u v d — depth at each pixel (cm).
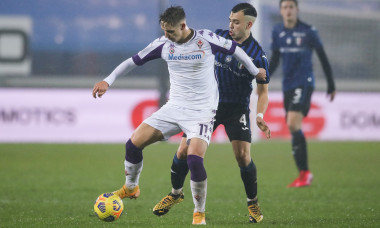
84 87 6372
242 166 2322
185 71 2136
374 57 6806
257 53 2331
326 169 4384
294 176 4019
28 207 2795
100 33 6738
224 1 6706
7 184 3562
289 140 6162
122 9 6781
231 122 2339
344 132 6131
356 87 6562
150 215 2577
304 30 3794
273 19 6612
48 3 6681
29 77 6544
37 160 4731
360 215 2572
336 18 6831
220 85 2353
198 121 2138
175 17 2038
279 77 6419
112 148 5534
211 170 4256
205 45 2120
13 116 5962
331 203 2956
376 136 6141
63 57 6669
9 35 6600
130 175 2211
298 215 2583
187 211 2677
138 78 6525
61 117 5997
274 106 6109
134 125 6050
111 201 2172
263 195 3231
